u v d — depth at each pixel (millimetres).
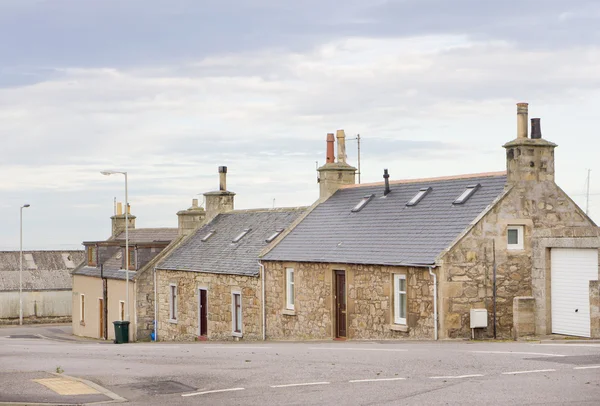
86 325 49312
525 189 26844
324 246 30656
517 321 24328
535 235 24656
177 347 25750
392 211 30297
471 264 25625
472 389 13352
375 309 27375
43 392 14062
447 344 22125
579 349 18516
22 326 60625
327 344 24406
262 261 32875
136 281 41562
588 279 23047
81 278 50250
